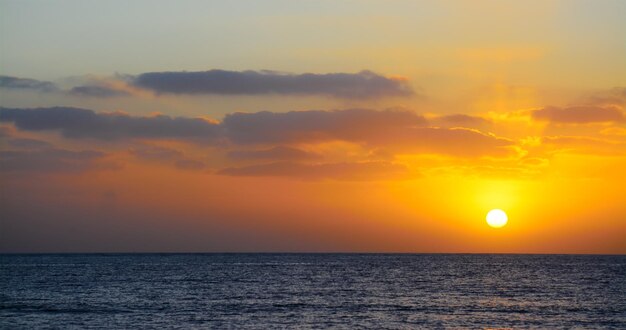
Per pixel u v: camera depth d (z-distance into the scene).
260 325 68.88
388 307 84.00
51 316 75.25
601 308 83.38
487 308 83.25
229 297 97.12
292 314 77.06
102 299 94.44
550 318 74.12
